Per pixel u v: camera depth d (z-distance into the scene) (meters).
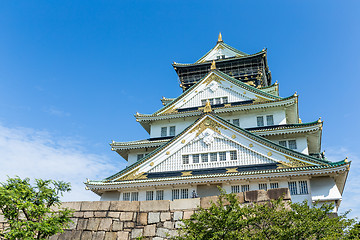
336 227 14.59
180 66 50.56
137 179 28.73
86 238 18.03
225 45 53.53
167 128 38.88
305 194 25.00
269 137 33.66
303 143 32.59
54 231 15.27
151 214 17.84
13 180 15.41
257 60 48.03
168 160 29.58
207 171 27.91
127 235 17.62
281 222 13.54
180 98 40.31
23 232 14.20
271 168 26.48
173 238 15.20
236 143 28.64
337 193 24.45
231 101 38.53
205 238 13.09
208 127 30.00
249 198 16.44
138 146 36.12
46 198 15.62
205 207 17.06
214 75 40.59
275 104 35.34
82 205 19.11
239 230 13.54
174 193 27.75
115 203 18.72
